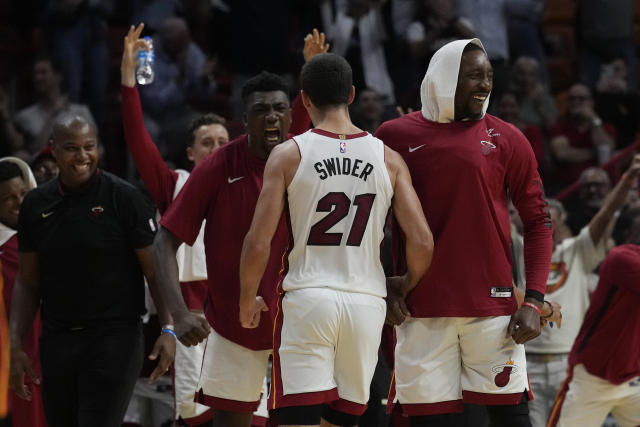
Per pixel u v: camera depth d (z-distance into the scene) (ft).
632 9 116.98
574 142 97.55
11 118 102.17
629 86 111.65
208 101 93.86
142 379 65.51
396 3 95.91
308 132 35.73
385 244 53.88
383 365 54.85
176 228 42.57
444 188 37.86
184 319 40.78
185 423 54.75
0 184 53.06
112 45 104.06
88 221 43.52
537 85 100.01
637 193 85.15
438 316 37.83
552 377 65.21
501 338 38.09
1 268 52.95
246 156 43.27
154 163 48.49
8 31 107.45
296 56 99.76
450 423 39.81
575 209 84.23
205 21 99.14
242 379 42.73
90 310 43.52
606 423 71.26
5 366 50.96
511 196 39.65
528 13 104.63
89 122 44.06
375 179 35.37
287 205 35.65
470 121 38.65
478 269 37.86
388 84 94.58
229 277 42.73
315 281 34.83
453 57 37.81
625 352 56.08
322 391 34.71
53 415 44.42
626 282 55.06
